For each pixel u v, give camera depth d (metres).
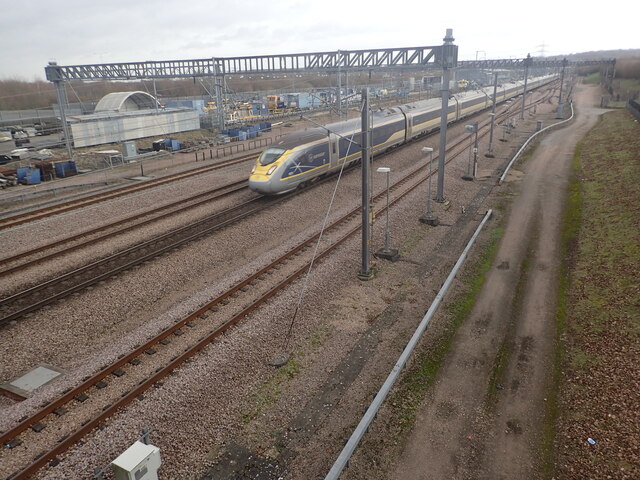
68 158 46.62
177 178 35.84
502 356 14.05
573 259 21.19
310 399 12.27
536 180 35.72
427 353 14.21
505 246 22.94
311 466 10.20
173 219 26.03
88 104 82.69
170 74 51.34
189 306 16.28
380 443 10.76
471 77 101.44
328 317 16.27
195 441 10.75
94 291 17.70
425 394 12.40
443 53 27.05
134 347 14.02
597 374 12.84
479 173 38.38
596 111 76.75
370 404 11.95
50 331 15.30
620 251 20.92
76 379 12.62
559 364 13.57
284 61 44.47
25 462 10.02
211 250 21.53
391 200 28.92
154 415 11.30
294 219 26.05
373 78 98.88
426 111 49.53
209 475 9.96
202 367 13.01
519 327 15.64
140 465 8.33
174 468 10.04
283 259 20.31
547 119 69.25
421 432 11.08
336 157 32.81
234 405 11.95
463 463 10.20
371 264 20.64
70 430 10.91
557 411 11.66
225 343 14.11
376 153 41.12
